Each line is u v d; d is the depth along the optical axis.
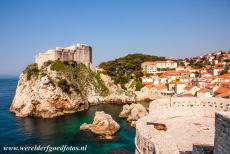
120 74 161.25
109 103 142.25
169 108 43.75
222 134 13.94
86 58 160.00
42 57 135.62
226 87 98.06
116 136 69.75
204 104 44.16
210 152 17.23
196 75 154.62
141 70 183.50
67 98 117.19
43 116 107.25
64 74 126.25
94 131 73.69
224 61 183.88
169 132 34.12
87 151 58.12
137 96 144.12
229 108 41.69
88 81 145.88
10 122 94.75
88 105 131.00
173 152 21.81
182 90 124.62
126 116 96.50
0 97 174.38
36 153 57.84
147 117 39.59
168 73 163.12
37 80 116.69
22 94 116.31
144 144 27.08
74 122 93.88
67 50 144.38
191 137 32.06
